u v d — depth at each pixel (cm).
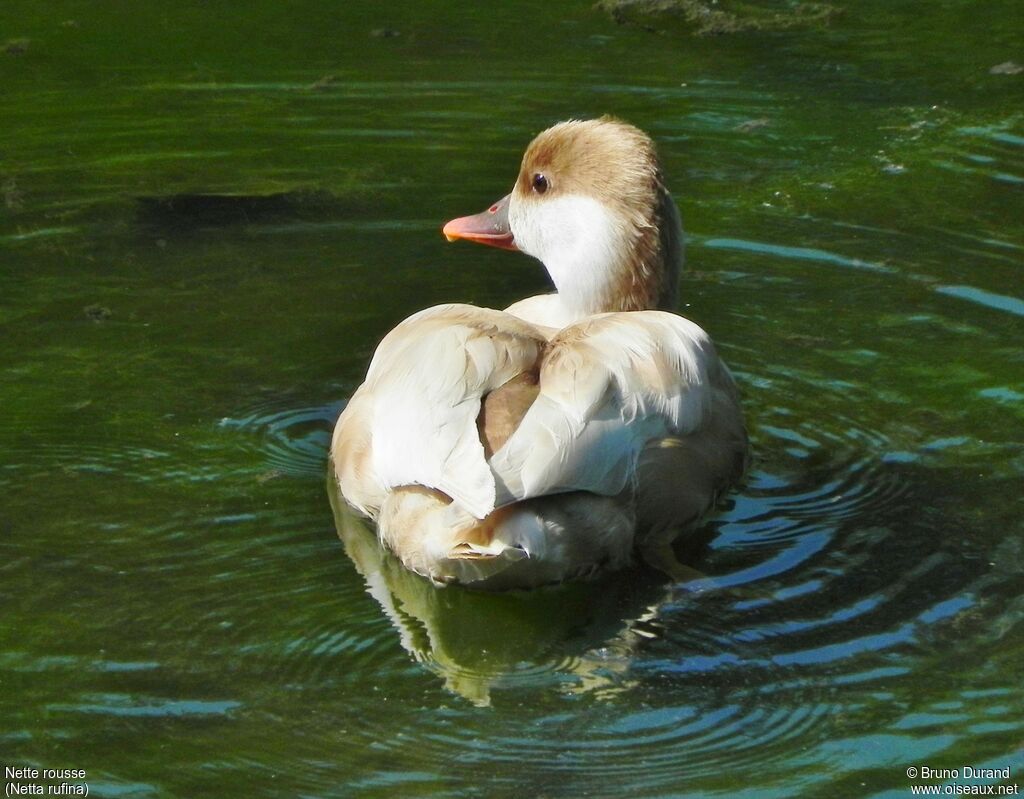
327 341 1093
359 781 668
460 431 766
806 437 973
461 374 787
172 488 904
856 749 693
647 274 968
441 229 1259
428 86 1506
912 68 1570
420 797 659
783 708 721
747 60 1584
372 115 1451
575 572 805
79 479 908
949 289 1155
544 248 1007
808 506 900
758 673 748
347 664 756
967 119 1447
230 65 1559
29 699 716
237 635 773
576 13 1708
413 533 793
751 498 909
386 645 772
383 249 1230
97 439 952
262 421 984
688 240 1234
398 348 852
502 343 806
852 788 669
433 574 806
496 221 1034
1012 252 1207
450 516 765
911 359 1062
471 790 664
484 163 1363
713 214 1273
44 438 949
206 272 1184
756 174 1344
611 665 760
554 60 1569
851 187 1318
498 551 748
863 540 864
